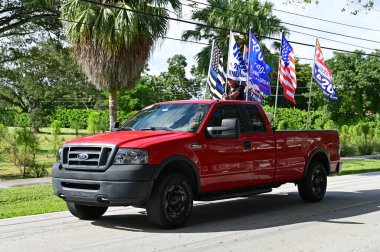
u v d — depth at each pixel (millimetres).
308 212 8977
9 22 27859
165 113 8438
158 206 7105
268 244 6422
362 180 14781
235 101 8672
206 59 28422
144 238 6812
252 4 28609
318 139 10203
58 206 10047
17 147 16578
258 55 15234
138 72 17203
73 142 7512
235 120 7641
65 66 34312
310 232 7184
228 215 8695
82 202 7277
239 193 8406
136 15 16234
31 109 53156
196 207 9680
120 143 7051
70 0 16953
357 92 41781
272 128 9156
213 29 28688
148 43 17188
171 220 7262
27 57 32406
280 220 8172
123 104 54844
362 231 7254
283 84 15969
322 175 10320
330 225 7715
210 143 7820
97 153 7090
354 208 9406
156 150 7031
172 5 17781
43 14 26688
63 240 6750
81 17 16344
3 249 6273
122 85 17188
